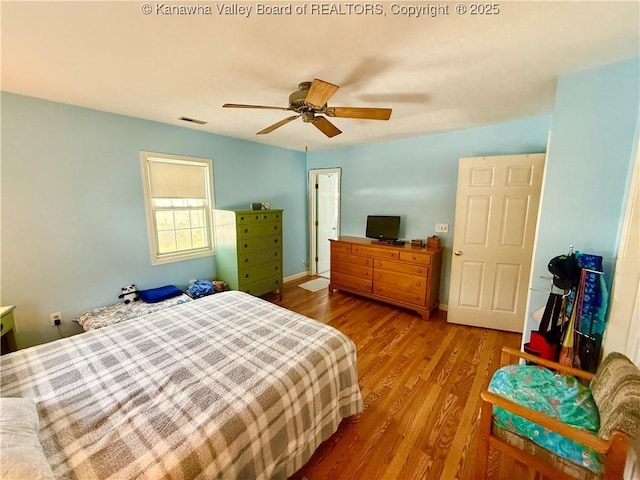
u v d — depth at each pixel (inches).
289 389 51.5
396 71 68.9
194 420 42.3
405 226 152.3
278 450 48.0
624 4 44.2
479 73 70.0
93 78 73.5
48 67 67.0
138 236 116.6
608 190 65.8
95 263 105.7
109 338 66.8
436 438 64.9
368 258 146.9
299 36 54.1
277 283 155.3
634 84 61.4
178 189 128.3
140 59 63.1
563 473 43.4
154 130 116.5
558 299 71.0
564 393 52.2
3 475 28.0
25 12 46.1
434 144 137.5
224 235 138.8
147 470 35.0
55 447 37.4
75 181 98.7
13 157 86.6
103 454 36.6
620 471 37.5
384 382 85.0
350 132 133.5
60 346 63.0
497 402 45.9
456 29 51.8
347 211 176.4
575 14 46.9
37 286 93.9
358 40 55.6
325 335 68.3
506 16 47.9
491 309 119.6
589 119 67.0
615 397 42.3
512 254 113.3
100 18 48.3
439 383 84.4
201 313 81.7
